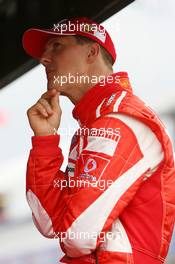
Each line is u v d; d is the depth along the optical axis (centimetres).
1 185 1759
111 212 407
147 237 419
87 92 447
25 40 493
